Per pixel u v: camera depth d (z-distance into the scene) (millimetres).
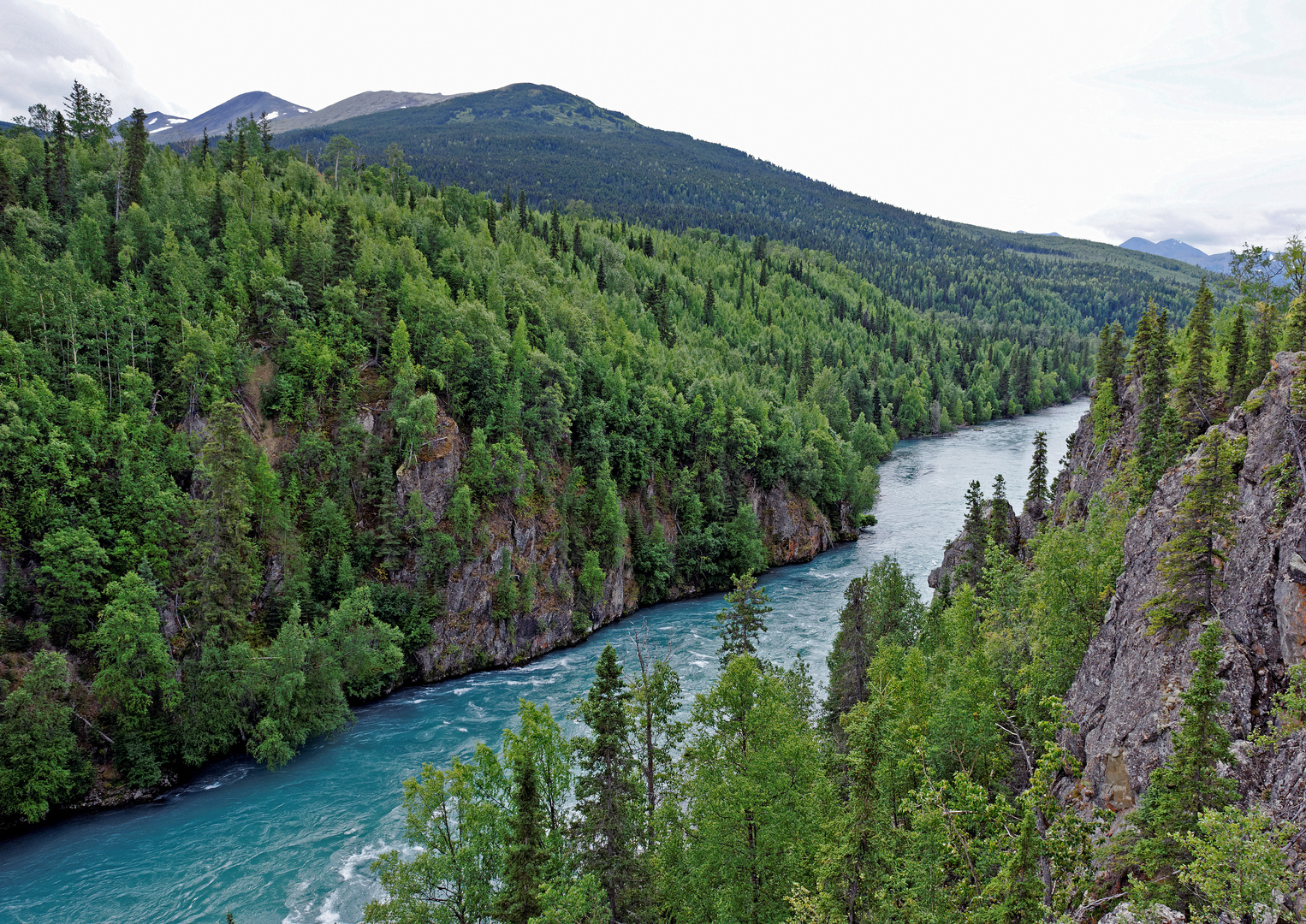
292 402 86000
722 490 118938
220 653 64000
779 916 31328
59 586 62688
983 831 26844
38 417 66812
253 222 109875
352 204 143750
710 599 110250
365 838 52625
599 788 34438
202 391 80375
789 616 95250
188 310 86938
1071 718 35594
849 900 27203
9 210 91000
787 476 129250
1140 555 36656
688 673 79375
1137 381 74812
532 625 87875
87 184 110938
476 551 85688
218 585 65188
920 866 26703
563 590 92188
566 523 97375
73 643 62125
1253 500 30188
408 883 36250
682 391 131250
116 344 79875
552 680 80625
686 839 38062
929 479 164625
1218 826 19281
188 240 99625
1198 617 30016
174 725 61531
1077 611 42281
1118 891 24312
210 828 54094
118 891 47281
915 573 108812
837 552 127500
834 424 190375
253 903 45969
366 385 91875
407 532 84250
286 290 92812
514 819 34000
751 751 35281
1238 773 23953
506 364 99750
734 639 60250
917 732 32781
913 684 41938
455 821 52812
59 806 56375
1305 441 29234
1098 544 46750
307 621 75125
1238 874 18469
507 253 152000
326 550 79438
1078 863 22578
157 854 51094
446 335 100312
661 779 42125
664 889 34688
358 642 70000
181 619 67125
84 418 69375
